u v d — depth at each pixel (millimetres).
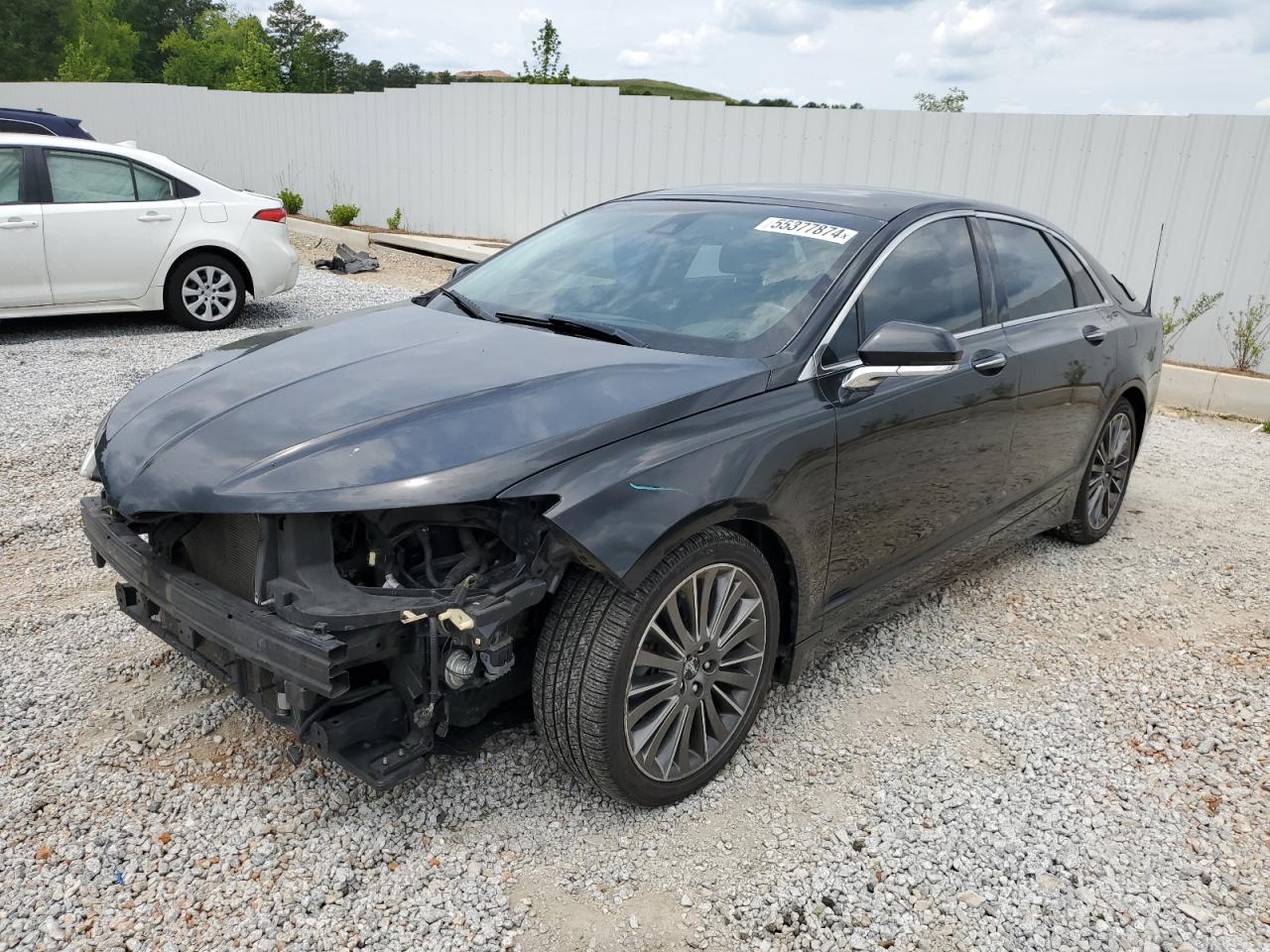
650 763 2674
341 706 2438
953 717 3367
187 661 3420
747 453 2703
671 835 2701
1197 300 9148
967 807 2871
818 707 3387
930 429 3400
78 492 4898
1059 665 3775
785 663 3139
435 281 12828
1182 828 2826
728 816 2793
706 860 2609
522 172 15078
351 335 3266
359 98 17359
